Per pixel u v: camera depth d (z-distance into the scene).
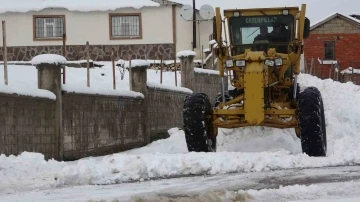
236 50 13.11
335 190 7.65
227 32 13.12
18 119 11.70
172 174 9.98
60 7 30.81
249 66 11.56
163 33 31.03
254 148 13.66
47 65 12.83
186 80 21.23
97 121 14.51
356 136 16.50
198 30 31.30
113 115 15.28
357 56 43.75
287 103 12.22
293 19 12.89
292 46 12.72
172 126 19.08
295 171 9.78
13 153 11.51
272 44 12.91
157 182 9.11
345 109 19.27
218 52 12.88
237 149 13.63
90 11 31.02
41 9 30.80
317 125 11.21
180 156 10.57
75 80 19.83
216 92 24.33
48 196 7.92
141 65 16.86
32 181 9.22
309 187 7.77
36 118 12.27
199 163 10.12
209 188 8.23
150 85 17.38
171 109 19.03
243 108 11.72
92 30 31.14
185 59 21.27
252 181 8.79
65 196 7.89
